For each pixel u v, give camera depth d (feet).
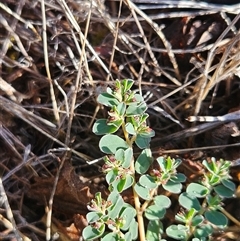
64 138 0.52
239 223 0.45
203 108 0.52
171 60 0.51
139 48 0.52
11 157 0.51
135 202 0.44
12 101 0.51
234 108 0.50
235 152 0.49
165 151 0.49
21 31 0.52
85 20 0.52
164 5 0.51
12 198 0.49
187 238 0.42
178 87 0.52
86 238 0.40
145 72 0.53
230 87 0.51
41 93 0.53
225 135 0.49
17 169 0.48
